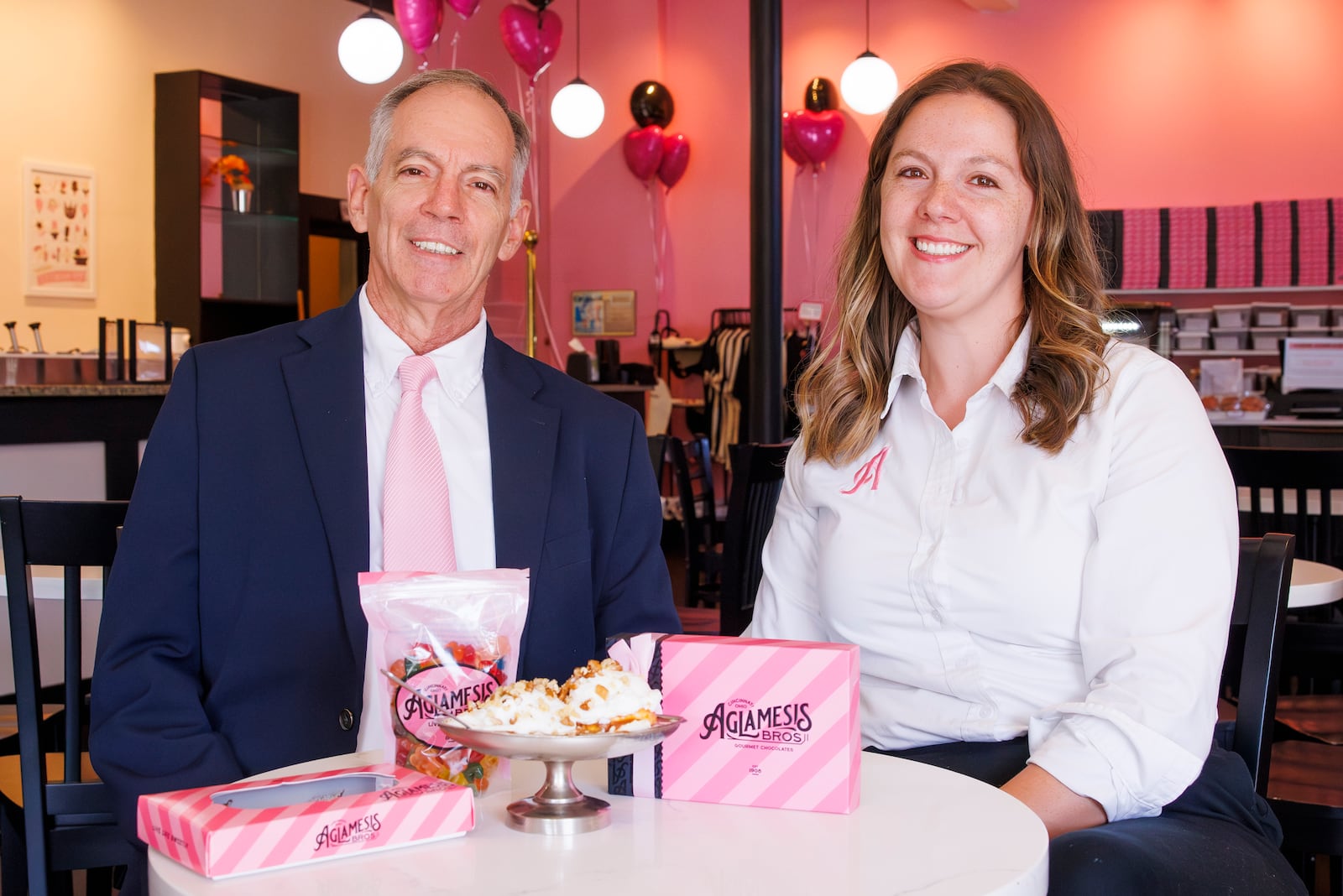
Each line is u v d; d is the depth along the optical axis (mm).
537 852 960
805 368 1844
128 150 7520
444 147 1624
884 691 1615
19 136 6945
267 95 7941
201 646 1564
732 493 2916
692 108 9828
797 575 1787
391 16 9289
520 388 1752
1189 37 8422
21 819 1894
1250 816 1431
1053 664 1521
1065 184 1642
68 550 1671
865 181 1779
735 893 865
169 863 936
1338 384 6141
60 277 7152
